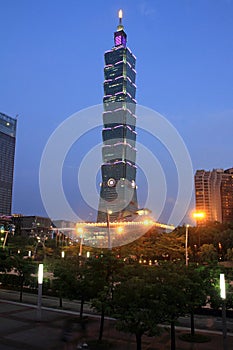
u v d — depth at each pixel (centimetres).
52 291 4531
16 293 4759
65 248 11794
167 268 2447
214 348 2405
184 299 2175
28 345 2417
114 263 2759
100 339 2520
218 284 2773
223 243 13050
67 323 3028
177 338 2630
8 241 15912
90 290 2788
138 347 1997
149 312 1956
